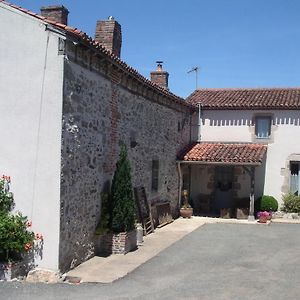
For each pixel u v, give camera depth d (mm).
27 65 8648
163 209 15523
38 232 8508
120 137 11625
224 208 17969
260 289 7762
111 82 10930
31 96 8617
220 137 19219
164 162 15797
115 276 8523
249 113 18875
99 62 10109
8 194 8641
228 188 18859
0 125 8750
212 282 8188
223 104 18953
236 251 11070
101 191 10578
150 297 7238
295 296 7383
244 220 17016
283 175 18297
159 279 8359
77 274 8625
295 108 18125
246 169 17094
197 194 19109
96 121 10133
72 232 9062
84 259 9695
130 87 12266
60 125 8484
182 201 18109
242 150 17828
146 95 13641
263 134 18734
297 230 14711
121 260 9859
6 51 8750
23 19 8664
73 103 8961
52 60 8523
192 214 17969
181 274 8750
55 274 8164
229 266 9469
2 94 8750
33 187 8555
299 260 10117
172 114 16672
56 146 8477
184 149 18312
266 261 9992
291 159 18219
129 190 10695
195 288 7789
